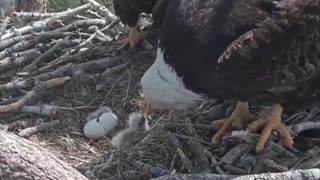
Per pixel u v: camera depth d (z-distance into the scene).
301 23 0.93
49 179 0.80
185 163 1.03
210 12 0.94
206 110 1.15
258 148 1.03
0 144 0.79
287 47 0.93
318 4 0.93
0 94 1.23
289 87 0.96
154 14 1.10
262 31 0.92
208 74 0.93
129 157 1.07
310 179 0.94
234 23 0.93
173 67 0.95
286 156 1.04
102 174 1.04
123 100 1.21
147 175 1.03
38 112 1.18
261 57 0.92
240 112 1.11
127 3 1.24
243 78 0.94
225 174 0.99
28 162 0.79
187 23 0.94
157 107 1.01
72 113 1.19
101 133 1.14
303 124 1.07
